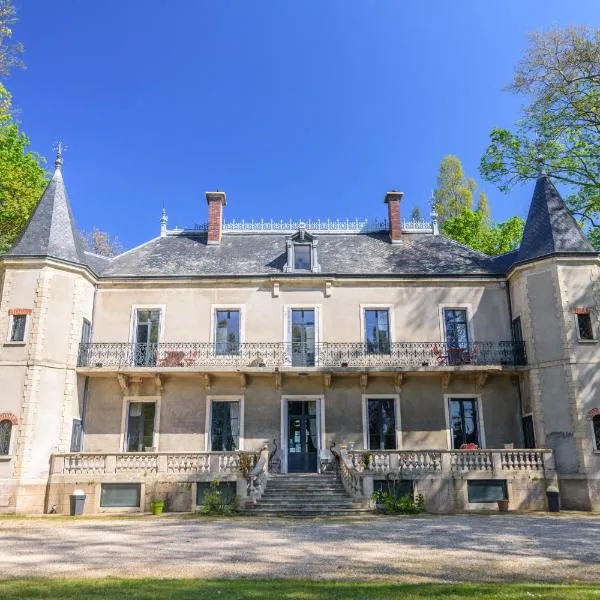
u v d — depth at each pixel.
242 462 16.86
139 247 23.58
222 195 24.23
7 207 23.62
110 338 20.73
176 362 20.14
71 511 16.30
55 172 21.36
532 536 11.36
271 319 21.08
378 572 8.16
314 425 20.22
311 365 20.59
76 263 19.42
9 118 22.91
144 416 20.16
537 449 17.50
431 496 16.59
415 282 21.47
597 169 23.45
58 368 18.44
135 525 13.66
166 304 21.16
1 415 17.42
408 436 19.95
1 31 19.95
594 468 17.17
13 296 18.59
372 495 15.95
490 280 21.39
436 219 25.02
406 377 20.47
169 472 17.03
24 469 16.94
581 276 18.98
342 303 21.27
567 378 18.06
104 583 7.40
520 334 20.11
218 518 14.73
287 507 15.63
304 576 7.94
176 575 8.04
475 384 20.41
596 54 21.19
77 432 19.11
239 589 6.98
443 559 9.05
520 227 32.59
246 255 22.89
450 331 21.09
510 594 6.61
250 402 20.25
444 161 45.94
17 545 10.76
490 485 17.11
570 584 7.35
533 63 22.08
